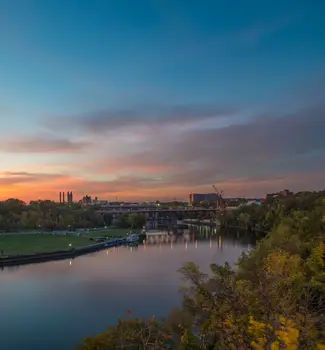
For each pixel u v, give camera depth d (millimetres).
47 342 59094
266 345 14125
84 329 64750
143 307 75500
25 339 60344
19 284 102000
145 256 151125
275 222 183250
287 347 13633
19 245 177875
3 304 81750
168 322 28797
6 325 67500
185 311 26688
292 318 14852
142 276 107625
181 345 23219
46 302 82812
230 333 16328
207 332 20609
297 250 55625
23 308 78438
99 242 195875
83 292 91000
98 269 123250
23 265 135750
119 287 94500
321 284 25375
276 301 16000
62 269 125375
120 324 34750
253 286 23641
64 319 70562
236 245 173750
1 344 58375
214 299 19609
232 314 17375
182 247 177375
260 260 48062
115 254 160625
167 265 126500
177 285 93375
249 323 16562
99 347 32781
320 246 42688
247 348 15305
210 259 134500
